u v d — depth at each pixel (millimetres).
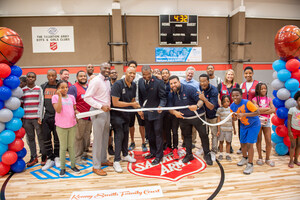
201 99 2738
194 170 2789
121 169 2793
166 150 3602
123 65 7312
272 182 2428
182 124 2957
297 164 2902
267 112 2812
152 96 2918
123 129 2982
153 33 7402
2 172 2676
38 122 2992
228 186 2350
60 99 2533
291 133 2799
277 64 3025
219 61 7762
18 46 2602
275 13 7898
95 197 2172
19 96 2781
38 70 7051
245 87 3289
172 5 7383
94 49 7195
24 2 6832
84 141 3424
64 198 2166
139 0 7262
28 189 2377
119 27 7012
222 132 3123
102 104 2664
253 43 7848
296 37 2729
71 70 7168
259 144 2969
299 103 2695
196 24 7414
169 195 2178
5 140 2625
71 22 7051
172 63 7543
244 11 7293
